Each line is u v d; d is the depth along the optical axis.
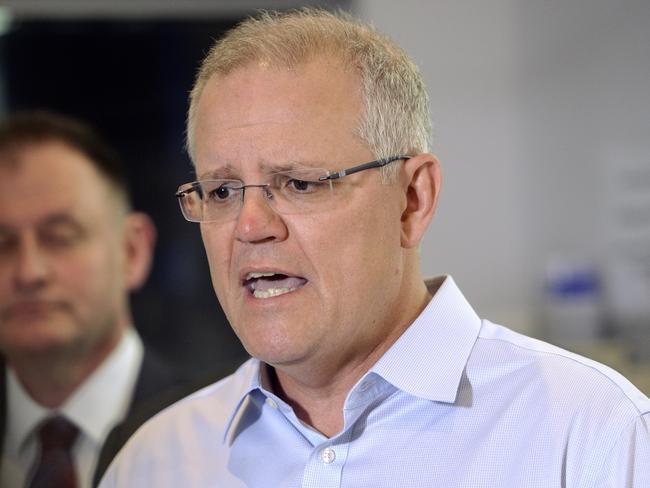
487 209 5.93
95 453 4.07
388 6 5.92
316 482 2.43
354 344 2.41
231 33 2.55
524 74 5.90
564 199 5.87
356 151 2.34
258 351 2.34
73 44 6.09
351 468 2.41
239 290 2.37
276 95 2.31
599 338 5.66
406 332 2.46
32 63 6.06
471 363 2.48
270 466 2.55
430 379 2.41
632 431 2.22
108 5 6.07
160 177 6.11
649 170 5.71
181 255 6.04
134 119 6.12
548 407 2.33
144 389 4.19
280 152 2.28
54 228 4.04
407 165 2.48
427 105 2.63
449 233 5.93
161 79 6.13
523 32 5.89
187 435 2.78
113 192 4.27
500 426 2.34
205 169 2.39
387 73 2.46
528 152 5.90
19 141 4.10
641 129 5.71
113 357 4.17
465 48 5.90
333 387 2.49
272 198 2.31
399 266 2.47
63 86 6.09
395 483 2.36
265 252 2.30
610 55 5.75
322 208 2.30
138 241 4.41
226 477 2.62
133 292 5.98
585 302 5.67
